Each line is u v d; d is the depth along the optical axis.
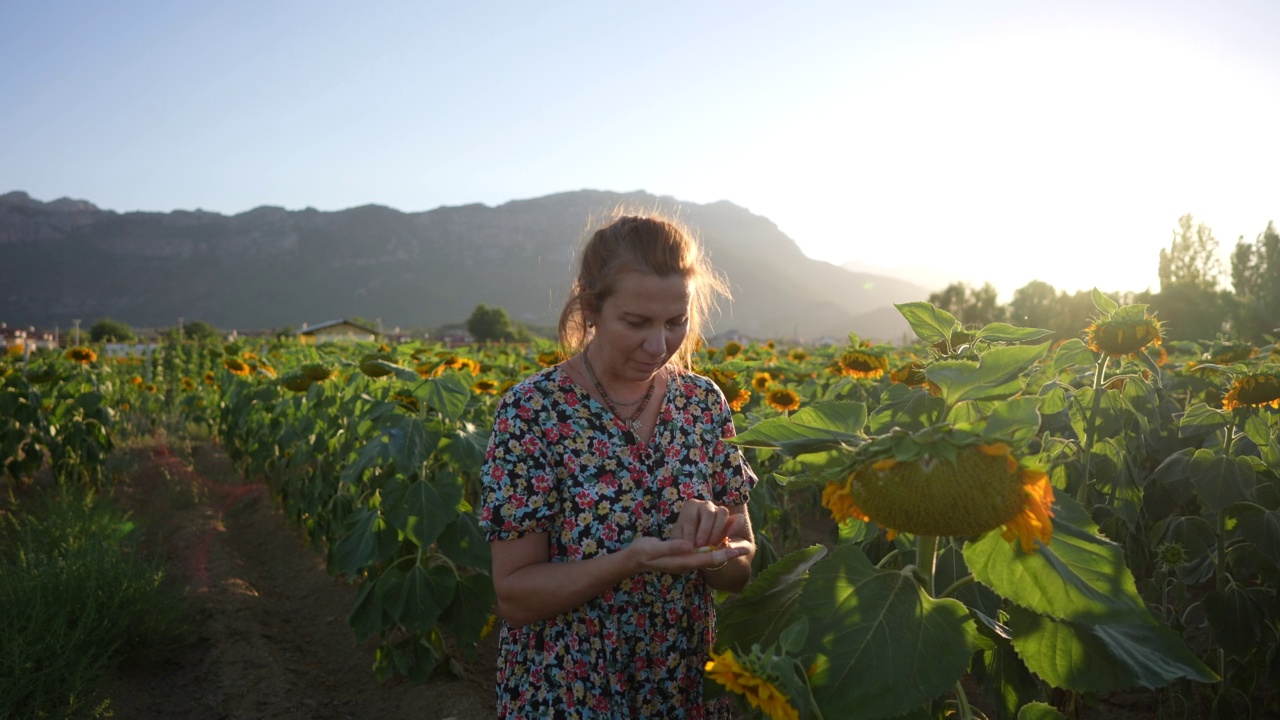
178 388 17.03
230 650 5.07
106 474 9.62
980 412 1.68
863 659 1.54
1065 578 1.61
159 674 4.84
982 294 60.56
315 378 6.05
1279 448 3.63
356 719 4.50
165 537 7.74
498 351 13.12
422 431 4.14
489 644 5.32
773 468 5.12
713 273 2.15
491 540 1.88
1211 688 3.75
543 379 1.96
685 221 2.12
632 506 1.92
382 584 4.26
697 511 1.81
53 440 8.63
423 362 5.38
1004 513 1.41
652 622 1.96
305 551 7.46
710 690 1.94
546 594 1.81
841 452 1.59
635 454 1.95
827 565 1.68
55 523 6.86
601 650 1.93
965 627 1.54
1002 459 1.42
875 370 6.01
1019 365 1.57
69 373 9.50
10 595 4.65
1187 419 3.76
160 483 9.95
